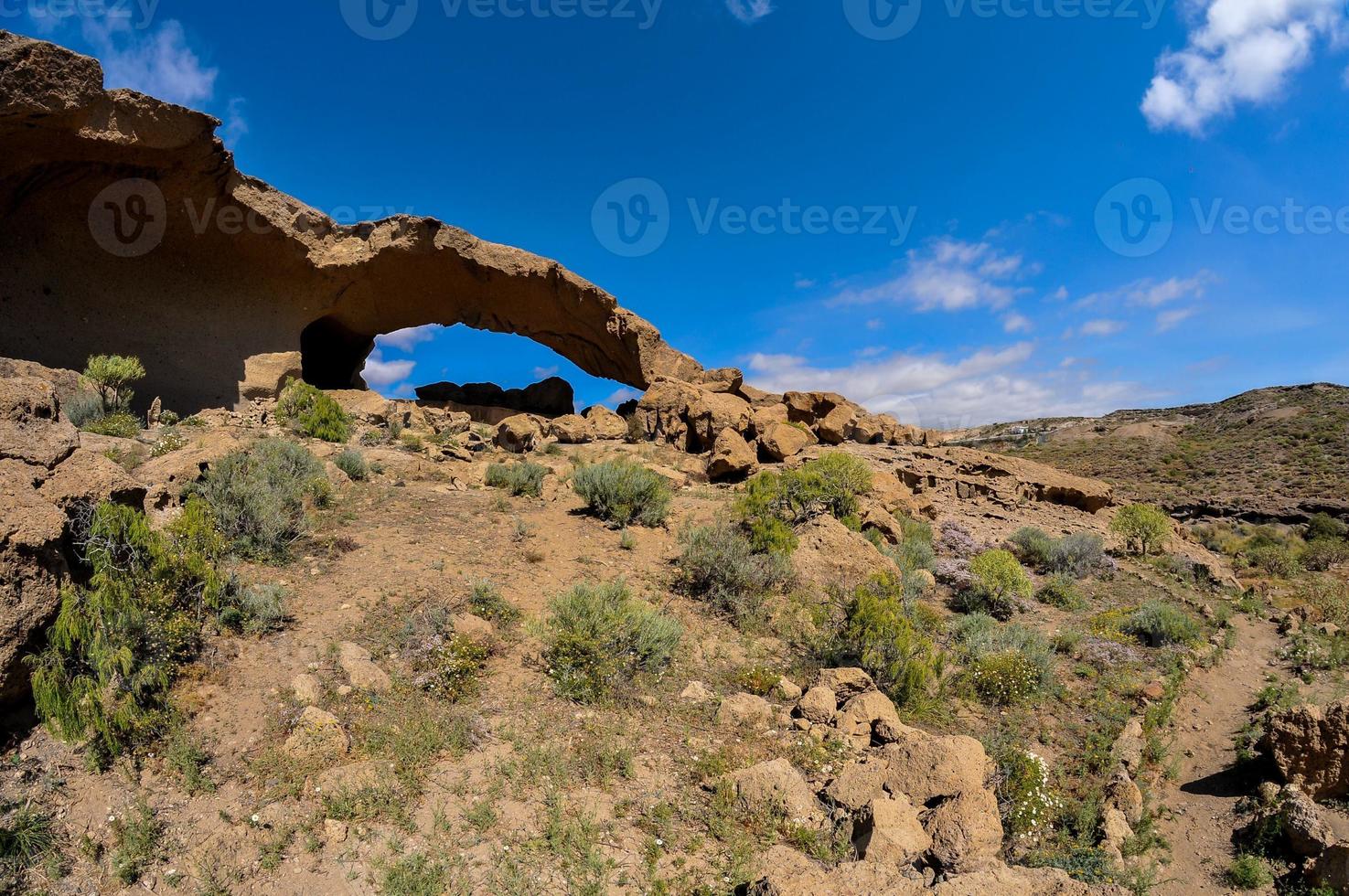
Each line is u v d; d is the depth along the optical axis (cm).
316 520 930
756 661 784
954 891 384
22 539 464
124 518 559
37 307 1828
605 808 479
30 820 389
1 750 428
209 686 539
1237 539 3147
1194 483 4625
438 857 413
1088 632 1117
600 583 886
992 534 1809
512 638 711
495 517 1097
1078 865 523
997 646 938
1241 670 1069
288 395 1677
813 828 486
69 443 589
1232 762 740
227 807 434
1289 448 4894
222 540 725
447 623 686
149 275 2061
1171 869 570
